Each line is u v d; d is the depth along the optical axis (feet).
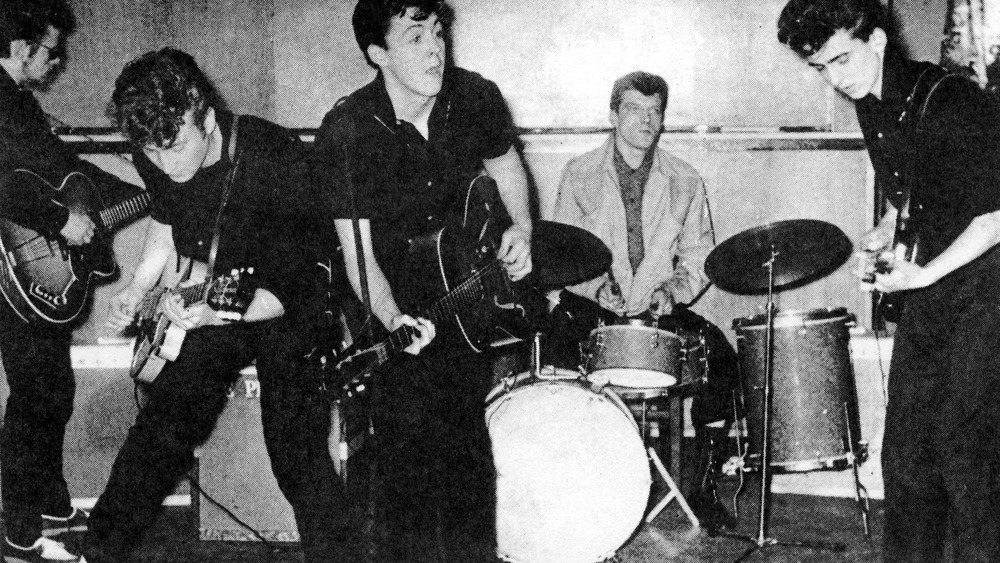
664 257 13.53
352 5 14.88
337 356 7.91
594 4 14.82
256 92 14.99
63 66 14.70
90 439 12.50
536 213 15.01
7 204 10.48
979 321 7.47
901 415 7.85
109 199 12.18
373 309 8.04
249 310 8.08
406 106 7.93
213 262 8.22
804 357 11.02
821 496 13.19
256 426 11.02
